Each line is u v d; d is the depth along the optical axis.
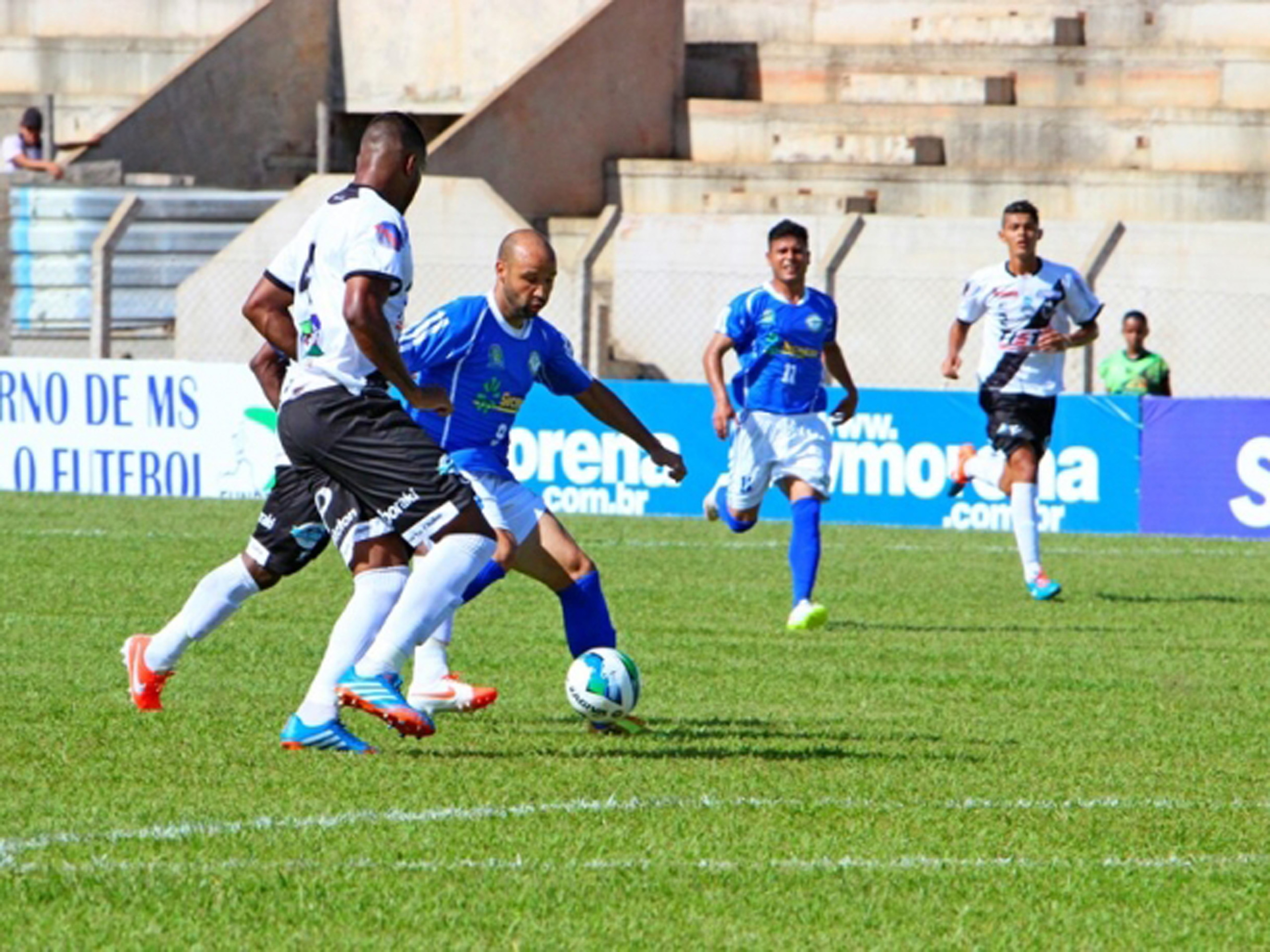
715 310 78.81
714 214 80.00
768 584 43.44
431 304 73.12
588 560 25.50
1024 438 41.91
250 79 91.50
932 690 29.39
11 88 98.81
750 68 92.31
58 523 52.38
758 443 37.09
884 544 52.50
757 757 23.34
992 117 86.38
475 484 25.14
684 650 33.31
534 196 86.62
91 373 61.06
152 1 99.06
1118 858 18.84
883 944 15.91
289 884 17.02
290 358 22.67
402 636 21.92
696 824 19.66
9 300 78.88
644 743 24.11
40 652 30.75
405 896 16.80
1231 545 53.44
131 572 42.19
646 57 89.50
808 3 93.88
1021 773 22.80
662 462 26.23
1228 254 71.69
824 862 18.34
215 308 75.25
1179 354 72.19
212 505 58.12
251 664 30.12
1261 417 54.59
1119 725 26.53
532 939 15.74
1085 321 42.00
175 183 84.69
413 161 22.02
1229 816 20.78
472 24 92.06
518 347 25.23
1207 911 17.14
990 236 74.25
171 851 17.97
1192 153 83.44
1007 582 44.88
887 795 21.28
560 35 89.75
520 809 20.00
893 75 89.31
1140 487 55.75
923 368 74.81
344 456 21.70
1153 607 40.66
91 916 15.93
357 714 25.66
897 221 75.31
